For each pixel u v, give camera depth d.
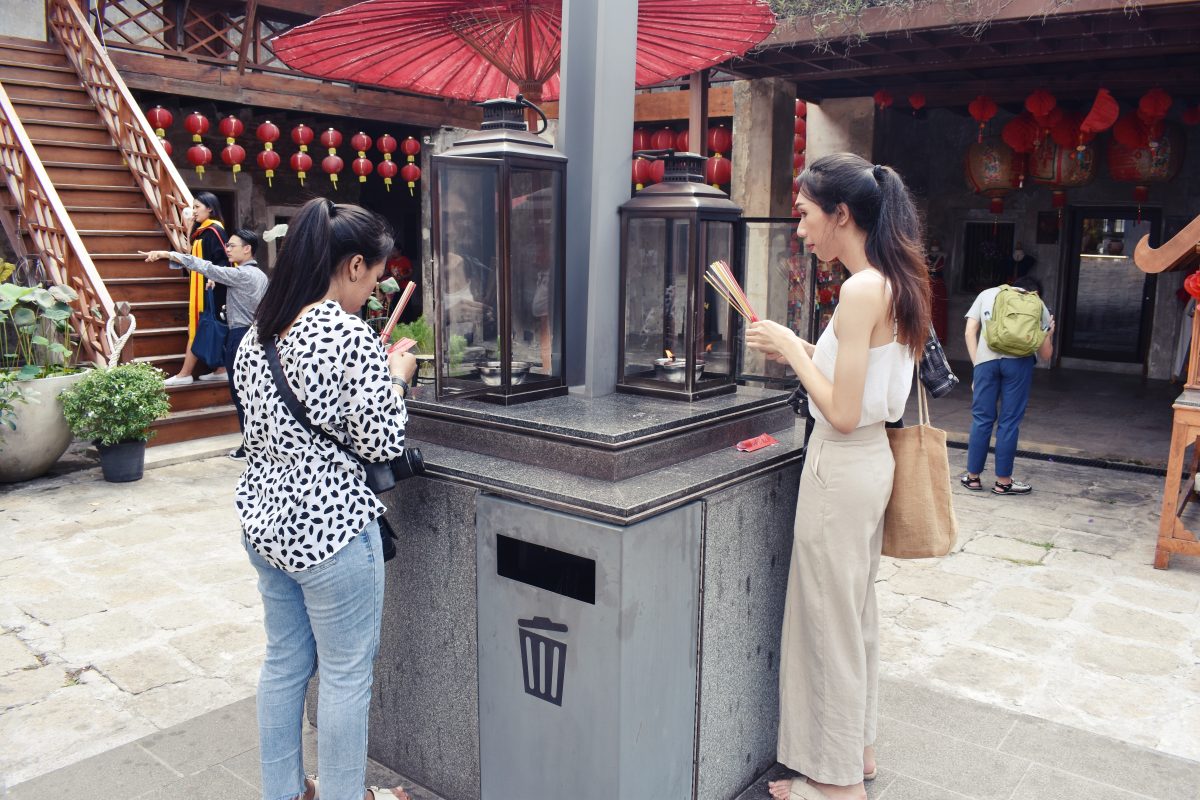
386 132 11.30
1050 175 8.17
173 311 7.40
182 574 4.19
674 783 2.19
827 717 2.30
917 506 2.26
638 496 1.96
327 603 1.95
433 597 2.35
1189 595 4.07
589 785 2.05
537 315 2.52
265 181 11.23
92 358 6.53
